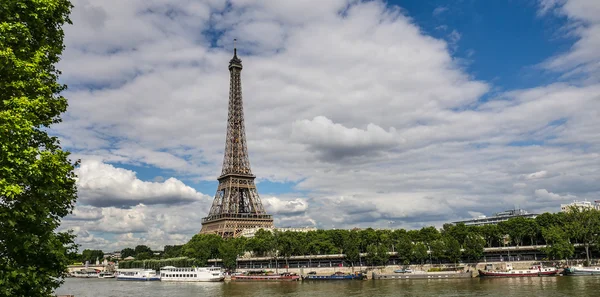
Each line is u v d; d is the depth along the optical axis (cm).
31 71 4816
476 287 18162
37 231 4919
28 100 4778
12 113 4603
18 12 5050
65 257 5106
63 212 5406
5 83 4762
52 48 5525
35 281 4712
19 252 4850
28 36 4966
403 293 17112
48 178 4831
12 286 4547
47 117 5425
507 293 15762
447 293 16538
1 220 4519
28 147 4662
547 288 16625
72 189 5547
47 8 5175
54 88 5581
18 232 4769
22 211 4706
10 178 4456
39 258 5022
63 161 5197
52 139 5416
